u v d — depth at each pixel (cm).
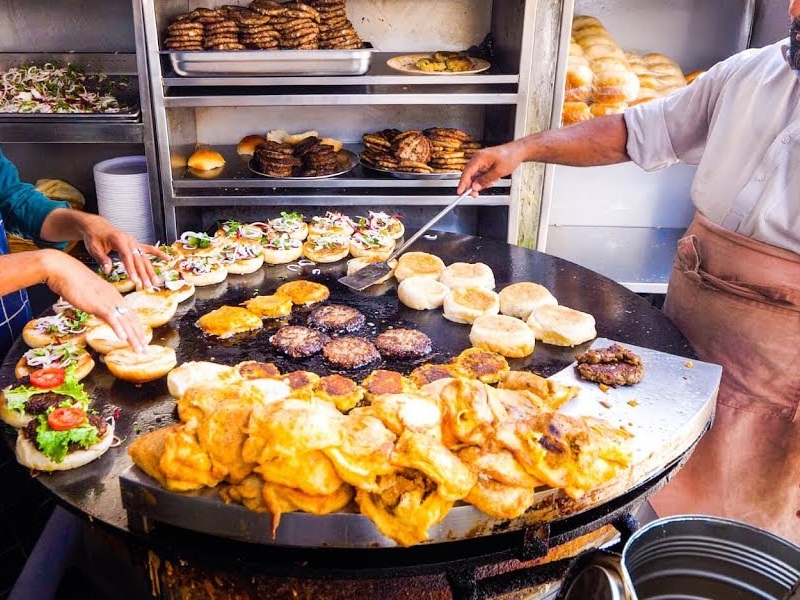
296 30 331
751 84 222
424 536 137
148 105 326
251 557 146
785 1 374
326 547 143
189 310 247
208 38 329
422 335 226
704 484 254
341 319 237
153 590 171
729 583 140
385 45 392
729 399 241
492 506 140
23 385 187
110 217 354
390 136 368
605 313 245
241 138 403
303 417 137
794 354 227
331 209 408
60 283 173
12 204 250
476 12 385
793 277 221
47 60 376
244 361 214
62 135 328
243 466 141
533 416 152
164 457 142
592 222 440
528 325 235
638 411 178
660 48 406
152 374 201
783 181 214
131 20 376
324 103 331
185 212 366
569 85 352
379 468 137
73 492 160
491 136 391
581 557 139
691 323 247
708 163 235
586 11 397
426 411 148
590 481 145
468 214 423
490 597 157
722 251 234
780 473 243
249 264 276
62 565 204
